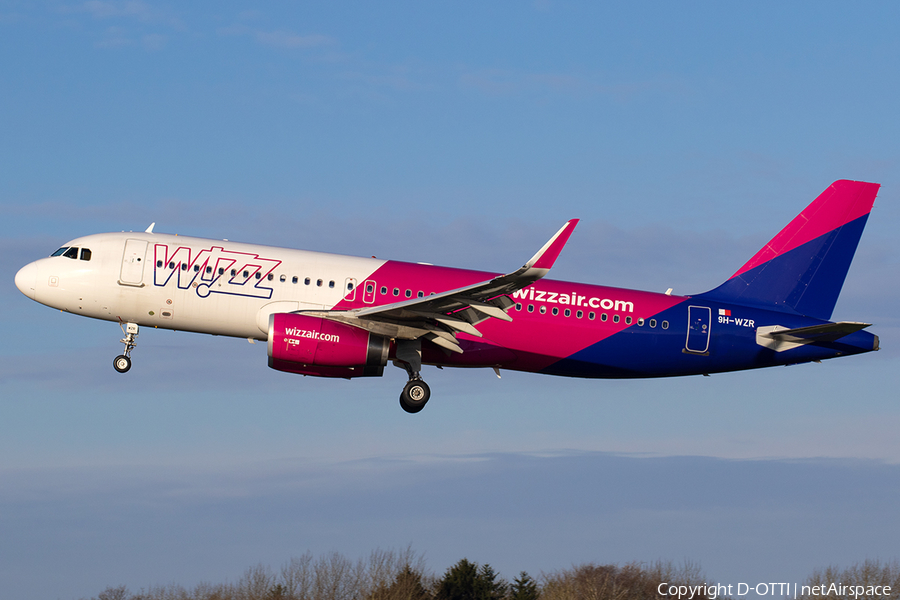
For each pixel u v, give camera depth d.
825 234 86.75
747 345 83.00
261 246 80.50
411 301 70.31
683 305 82.81
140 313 78.12
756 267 86.44
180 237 80.56
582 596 82.88
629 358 81.75
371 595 78.94
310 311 75.88
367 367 74.62
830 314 86.38
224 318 77.81
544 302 80.25
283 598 78.88
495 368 82.50
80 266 77.75
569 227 64.38
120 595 78.94
